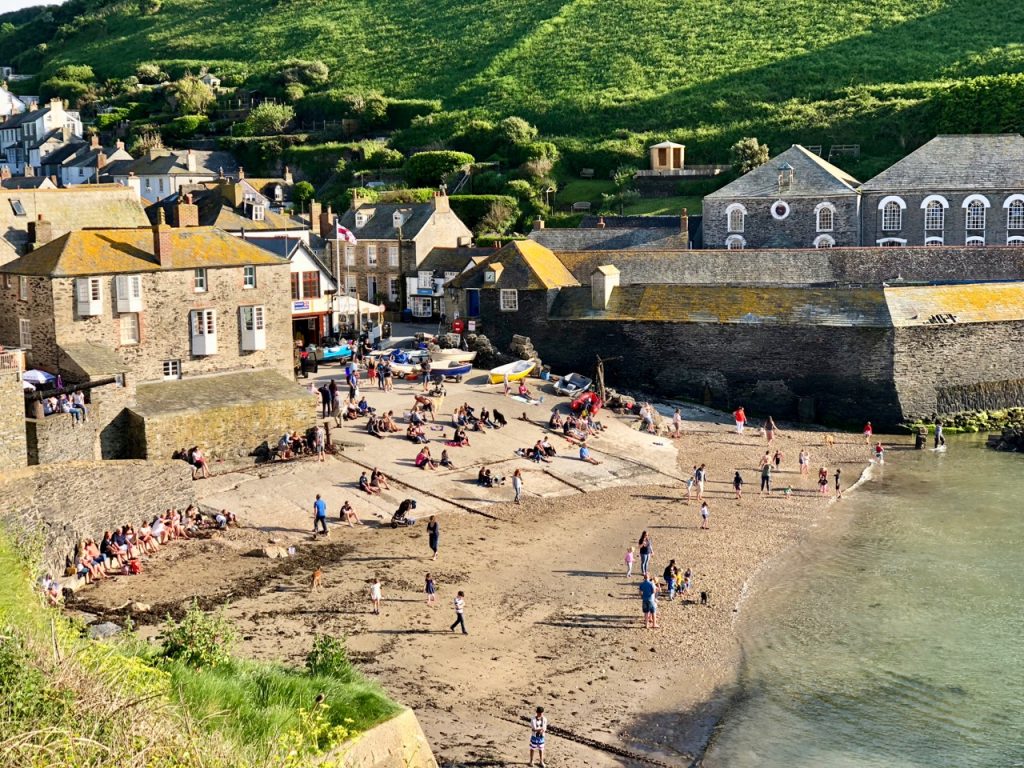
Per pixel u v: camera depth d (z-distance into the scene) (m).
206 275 63.66
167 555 47.59
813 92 157.50
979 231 104.00
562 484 60.62
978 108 135.00
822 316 77.81
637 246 104.38
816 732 35.50
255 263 65.56
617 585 47.19
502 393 74.06
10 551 33.81
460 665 39.19
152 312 61.84
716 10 196.38
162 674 26.16
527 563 49.25
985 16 176.62
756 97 159.12
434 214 110.25
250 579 45.41
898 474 64.69
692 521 55.97
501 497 57.84
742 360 80.12
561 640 41.72
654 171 137.88
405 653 39.75
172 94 197.25
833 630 42.94
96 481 45.88
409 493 56.97
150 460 51.53
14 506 41.31
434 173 149.00
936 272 89.19
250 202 101.69
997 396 78.38
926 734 35.31
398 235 108.88
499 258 88.00
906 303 76.69
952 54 164.12
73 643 25.02
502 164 151.62
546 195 141.75
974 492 60.59
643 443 69.44
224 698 26.91
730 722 36.09
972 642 41.78
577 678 38.78
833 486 62.22
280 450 59.97
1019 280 87.06
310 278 88.06
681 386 82.31
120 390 56.94
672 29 191.88
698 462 67.00
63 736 20.64
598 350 84.50
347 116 180.38
